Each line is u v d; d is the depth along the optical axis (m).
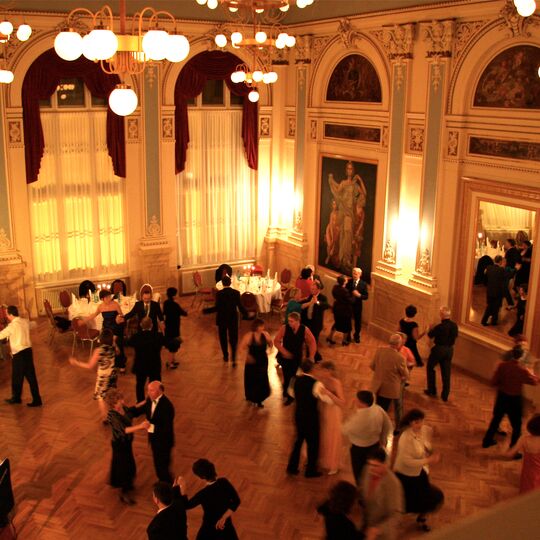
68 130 11.66
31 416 8.14
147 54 3.93
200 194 13.20
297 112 12.80
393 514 4.51
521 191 8.49
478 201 9.19
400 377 7.24
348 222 11.96
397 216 10.62
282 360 8.42
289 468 6.86
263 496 6.51
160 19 11.50
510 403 7.23
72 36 3.78
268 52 12.72
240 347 10.62
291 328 8.29
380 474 4.56
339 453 6.85
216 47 12.20
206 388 9.05
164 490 4.78
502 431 7.85
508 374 7.18
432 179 9.83
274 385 9.13
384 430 5.94
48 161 11.62
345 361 10.09
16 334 8.17
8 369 9.59
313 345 8.30
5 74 6.73
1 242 11.30
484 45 8.71
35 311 11.92
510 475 6.97
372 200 11.28
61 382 9.19
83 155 11.90
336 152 12.05
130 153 12.17
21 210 11.38
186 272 13.31
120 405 6.29
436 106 9.55
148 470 6.96
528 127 8.34
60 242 12.05
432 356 8.63
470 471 7.05
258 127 13.22
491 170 8.97
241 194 13.59
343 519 4.18
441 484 6.79
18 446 7.42
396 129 10.38
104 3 11.02
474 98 9.07
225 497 5.02
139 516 6.18
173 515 4.75
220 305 9.69
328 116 12.09
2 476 5.73
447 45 9.18
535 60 8.12
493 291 9.13
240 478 6.82
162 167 12.52
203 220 13.35
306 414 6.61
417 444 5.52
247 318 11.05
